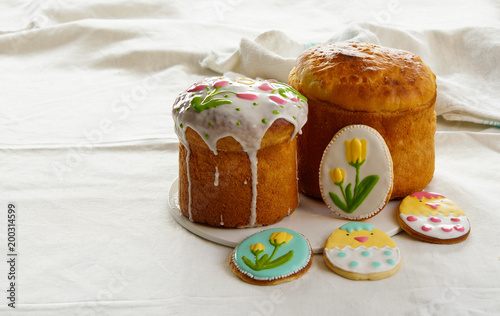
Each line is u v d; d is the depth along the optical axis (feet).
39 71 3.37
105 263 1.99
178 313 1.82
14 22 3.82
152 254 2.02
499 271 1.93
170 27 3.67
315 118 2.15
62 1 3.95
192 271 1.95
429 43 3.34
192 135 2.00
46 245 2.06
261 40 3.29
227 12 4.09
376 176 2.08
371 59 2.14
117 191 2.34
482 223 2.12
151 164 2.52
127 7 3.97
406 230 2.07
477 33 3.31
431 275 1.92
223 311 1.83
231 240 2.04
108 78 3.29
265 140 1.98
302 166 2.22
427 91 2.12
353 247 1.98
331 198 2.12
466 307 1.83
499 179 2.39
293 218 2.14
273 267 1.92
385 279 1.91
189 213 2.12
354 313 1.82
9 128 2.78
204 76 3.34
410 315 1.81
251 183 2.03
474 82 3.12
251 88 2.07
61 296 1.87
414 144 2.15
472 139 2.66
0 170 2.46
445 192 2.26
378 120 2.09
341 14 4.00
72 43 3.61
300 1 4.24
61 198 2.29
